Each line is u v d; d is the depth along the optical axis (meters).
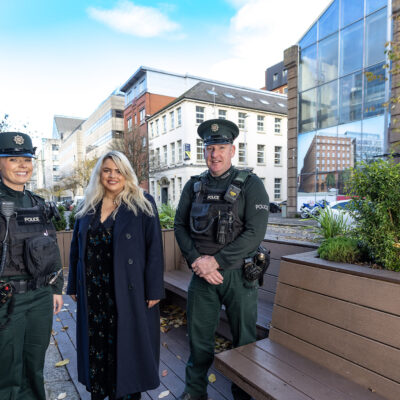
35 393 1.83
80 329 1.89
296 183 14.84
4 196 1.73
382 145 11.17
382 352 1.37
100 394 1.79
